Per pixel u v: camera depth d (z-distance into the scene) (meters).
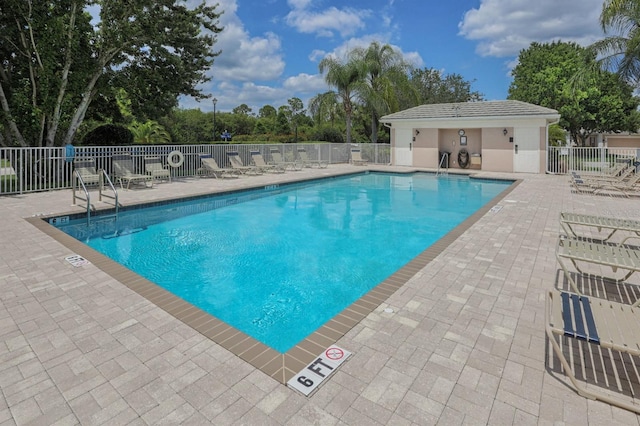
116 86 16.00
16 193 11.69
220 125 42.41
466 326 3.58
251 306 4.96
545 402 2.56
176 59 15.87
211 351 3.17
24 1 12.45
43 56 13.14
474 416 2.43
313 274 6.06
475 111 19.72
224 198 12.45
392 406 2.52
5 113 13.55
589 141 46.16
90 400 2.57
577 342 3.29
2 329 3.51
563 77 33.03
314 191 14.38
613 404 2.53
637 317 2.89
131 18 14.70
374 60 26.05
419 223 9.47
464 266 5.23
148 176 13.32
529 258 5.59
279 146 20.42
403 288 4.46
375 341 3.32
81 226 8.94
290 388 2.71
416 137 21.11
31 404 2.53
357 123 32.91
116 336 3.40
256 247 7.44
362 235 8.34
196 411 2.47
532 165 18.08
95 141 19.25
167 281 5.78
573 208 9.50
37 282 4.63
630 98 32.59
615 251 4.58
